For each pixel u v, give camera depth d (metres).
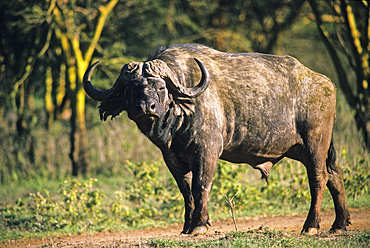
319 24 56.31
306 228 23.78
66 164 59.84
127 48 70.00
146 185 36.31
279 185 38.81
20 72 64.19
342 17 55.41
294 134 24.39
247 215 34.28
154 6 67.50
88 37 63.72
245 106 23.28
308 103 24.41
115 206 34.53
